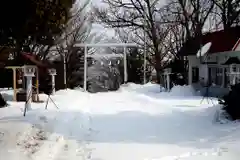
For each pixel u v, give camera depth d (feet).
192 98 74.90
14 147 27.89
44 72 92.94
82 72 147.74
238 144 28.68
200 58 88.43
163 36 148.36
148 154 27.20
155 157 26.17
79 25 139.85
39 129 35.17
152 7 142.51
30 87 49.73
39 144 29.84
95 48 163.63
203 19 128.77
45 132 34.42
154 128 39.04
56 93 88.94
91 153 27.91
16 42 41.42
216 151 26.99
